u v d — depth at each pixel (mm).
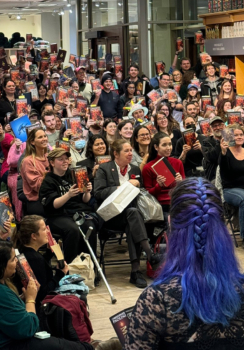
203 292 1389
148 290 1428
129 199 4559
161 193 4988
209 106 7441
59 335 2881
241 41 9906
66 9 17609
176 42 12773
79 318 2967
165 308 1390
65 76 10781
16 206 5820
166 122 6562
